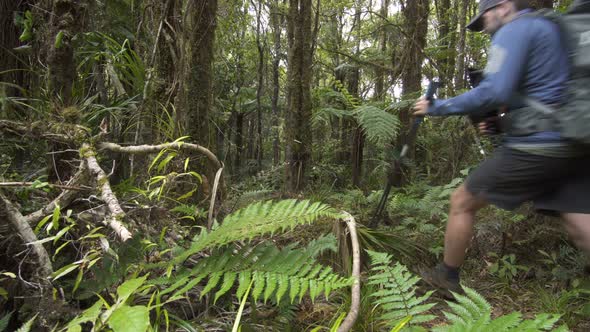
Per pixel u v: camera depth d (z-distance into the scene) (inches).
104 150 85.0
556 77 69.3
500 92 70.2
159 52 124.3
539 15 72.6
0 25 124.8
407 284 69.6
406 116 198.2
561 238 126.2
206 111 135.3
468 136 187.5
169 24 124.3
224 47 333.7
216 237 63.6
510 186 74.8
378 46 437.4
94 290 61.9
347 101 202.1
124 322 42.0
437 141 215.6
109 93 158.9
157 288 64.5
